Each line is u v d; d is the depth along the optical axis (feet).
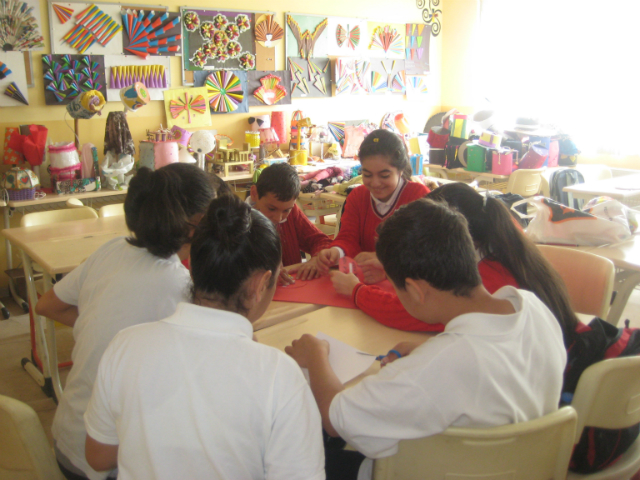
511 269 4.07
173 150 12.99
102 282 3.74
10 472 3.48
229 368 2.52
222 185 4.20
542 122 16.84
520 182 13.87
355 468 3.92
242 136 15.92
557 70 17.63
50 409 7.98
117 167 12.51
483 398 2.79
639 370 3.62
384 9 18.67
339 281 5.51
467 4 19.61
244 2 15.24
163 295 3.59
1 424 3.30
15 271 11.87
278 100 16.42
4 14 11.41
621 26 16.10
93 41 12.71
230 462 2.47
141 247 3.78
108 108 13.24
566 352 3.45
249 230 2.71
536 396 3.02
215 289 2.70
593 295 5.99
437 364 2.78
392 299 4.84
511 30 18.58
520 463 3.14
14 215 12.26
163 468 2.48
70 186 11.82
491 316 2.90
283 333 4.62
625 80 16.30
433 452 3.05
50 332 7.96
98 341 3.57
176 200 3.61
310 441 2.53
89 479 3.51
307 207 13.43
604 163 17.12
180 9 14.05
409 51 19.60
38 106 12.25
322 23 17.04
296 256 7.30
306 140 16.33
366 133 17.66
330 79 17.67
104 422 2.75
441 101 21.02
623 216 8.16
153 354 2.58
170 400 2.50
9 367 9.20
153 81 13.80
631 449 4.13
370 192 6.85
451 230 3.00
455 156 16.60
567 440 3.22
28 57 11.91
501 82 19.08
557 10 17.35
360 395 2.94
